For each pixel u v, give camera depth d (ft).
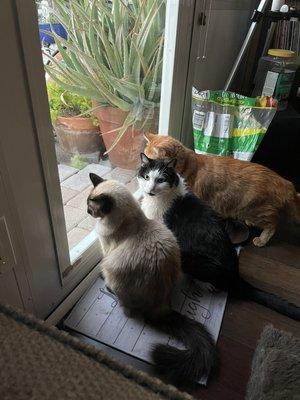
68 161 5.05
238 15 6.41
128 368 1.38
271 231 4.43
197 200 3.86
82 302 3.49
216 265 3.47
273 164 5.85
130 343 3.09
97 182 3.10
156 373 2.82
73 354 1.41
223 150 4.93
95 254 3.72
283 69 5.87
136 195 4.51
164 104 4.80
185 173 4.27
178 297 3.59
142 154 3.84
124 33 4.56
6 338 1.47
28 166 2.35
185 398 1.28
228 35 6.20
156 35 4.64
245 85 6.56
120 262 2.94
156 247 2.94
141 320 3.29
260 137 4.67
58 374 1.31
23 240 2.52
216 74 6.29
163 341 3.10
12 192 2.28
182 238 3.64
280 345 2.97
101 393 1.25
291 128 5.41
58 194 2.76
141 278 2.92
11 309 1.63
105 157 5.49
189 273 3.64
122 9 4.42
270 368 2.72
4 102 2.01
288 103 6.15
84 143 5.07
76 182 4.95
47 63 3.87
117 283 3.05
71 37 4.24
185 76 4.79
